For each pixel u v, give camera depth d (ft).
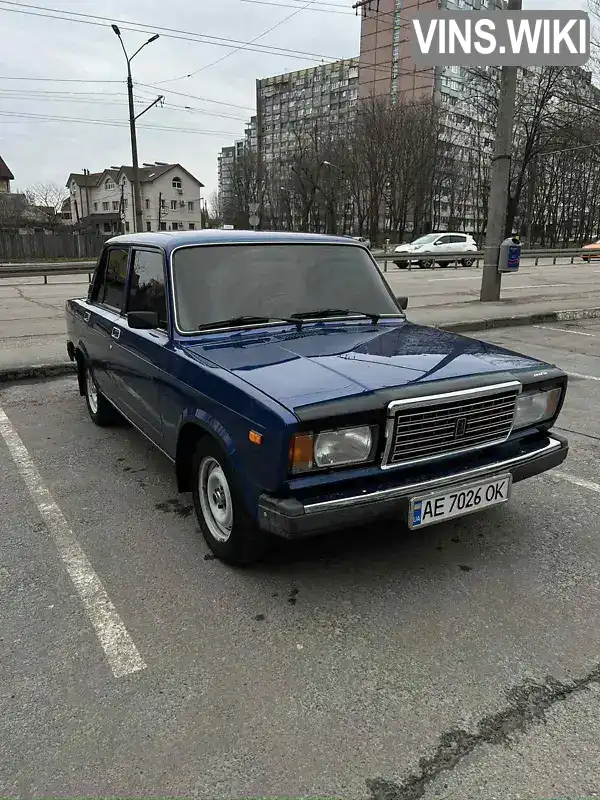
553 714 7.05
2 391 21.40
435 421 8.84
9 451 15.55
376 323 12.45
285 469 8.00
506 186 40.50
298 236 13.24
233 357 9.98
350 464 8.44
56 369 23.35
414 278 65.82
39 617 8.81
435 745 6.61
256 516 8.65
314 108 301.84
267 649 8.14
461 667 7.82
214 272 11.78
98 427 17.44
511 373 9.84
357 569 10.12
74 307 18.34
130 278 13.88
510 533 11.43
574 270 80.07
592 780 6.18
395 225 181.68
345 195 190.90
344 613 8.93
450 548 10.84
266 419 8.13
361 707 7.14
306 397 8.25
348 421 8.18
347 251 13.61
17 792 6.03
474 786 6.11
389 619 8.80
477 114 177.27
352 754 6.48
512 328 34.55
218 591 9.46
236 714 7.02
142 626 8.61
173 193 266.16
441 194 220.02
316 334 11.28
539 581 9.81
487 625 8.67
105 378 15.52
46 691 7.38
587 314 38.70
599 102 88.69
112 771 6.27
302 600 9.25
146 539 11.09
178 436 10.63
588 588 9.64
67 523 11.69
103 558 10.43
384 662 7.91
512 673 7.72
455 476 9.02
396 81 183.11
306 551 10.67
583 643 8.29
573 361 25.98
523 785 6.12
